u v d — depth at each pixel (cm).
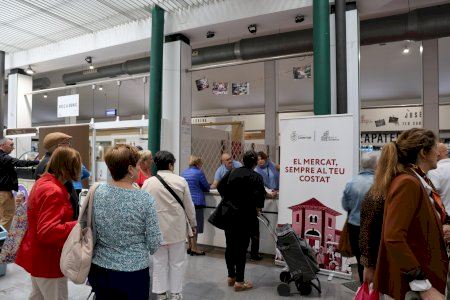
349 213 287
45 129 602
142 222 168
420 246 137
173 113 493
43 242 172
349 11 389
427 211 138
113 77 734
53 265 186
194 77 834
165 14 499
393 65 717
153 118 465
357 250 283
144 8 487
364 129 915
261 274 356
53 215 173
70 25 548
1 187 411
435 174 273
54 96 1076
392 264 136
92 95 1055
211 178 570
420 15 441
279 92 909
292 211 361
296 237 304
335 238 340
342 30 370
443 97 884
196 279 341
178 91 491
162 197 263
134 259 165
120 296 163
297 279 300
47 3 472
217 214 317
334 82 386
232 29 482
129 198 166
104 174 559
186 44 507
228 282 326
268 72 726
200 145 544
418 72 753
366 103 961
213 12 466
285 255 303
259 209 335
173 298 271
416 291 131
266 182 466
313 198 351
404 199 136
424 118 590
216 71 789
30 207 183
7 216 415
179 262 273
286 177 366
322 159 348
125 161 168
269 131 725
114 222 163
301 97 956
